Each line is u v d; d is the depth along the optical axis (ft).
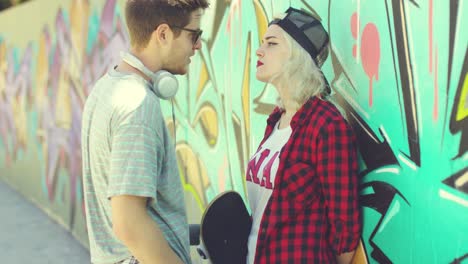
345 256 6.95
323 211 6.75
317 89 6.81
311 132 6.61
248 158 9.94
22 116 26.58
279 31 6.94
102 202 6.22
